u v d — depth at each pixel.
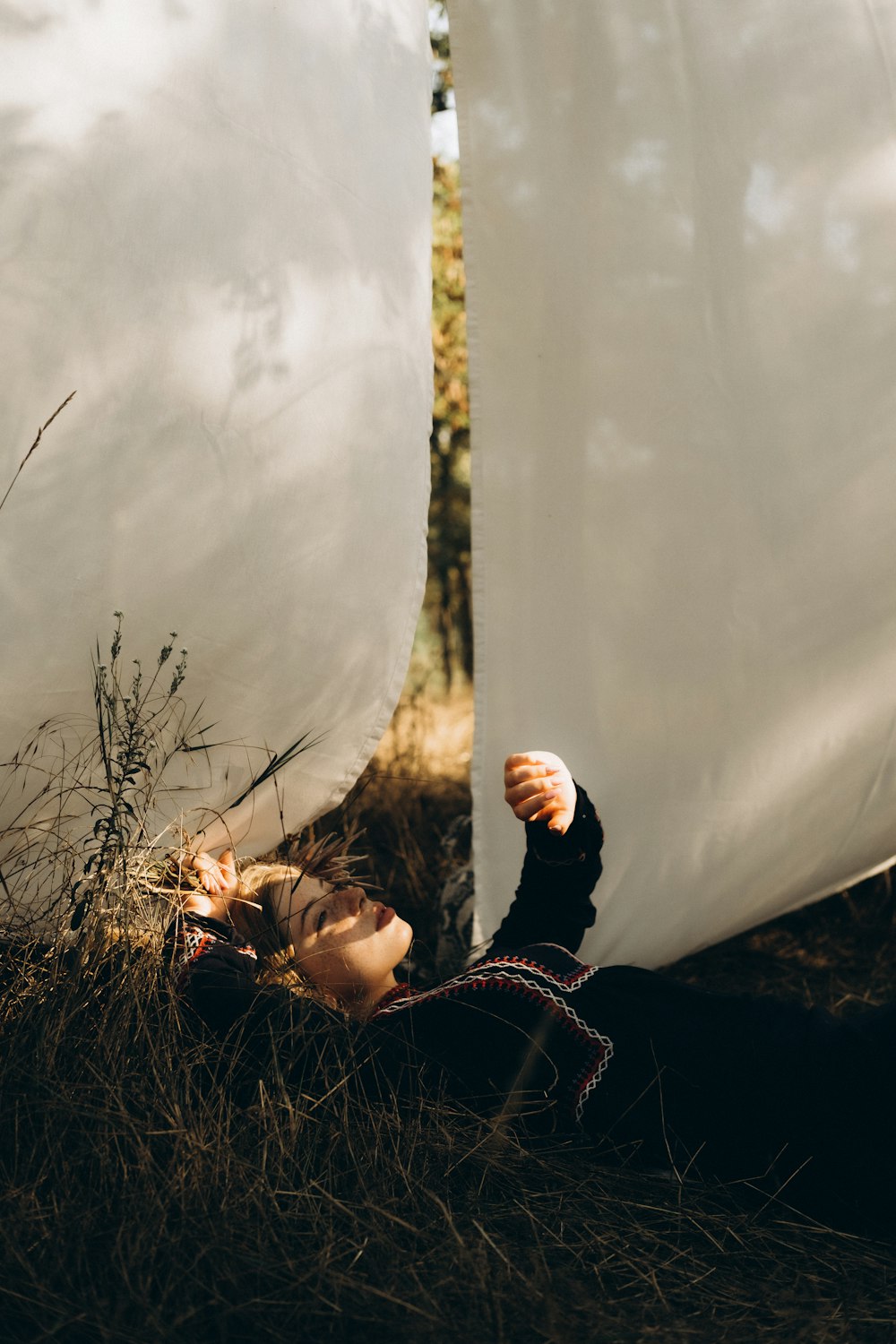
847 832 2.61
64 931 1.73
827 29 2.37
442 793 3.93
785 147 2.38
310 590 1.94
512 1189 1.56
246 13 1.81
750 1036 1.64
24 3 1.60
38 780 1.79
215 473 1.76
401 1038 1.64
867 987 2.79
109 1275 1.27
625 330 2.44
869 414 2.40
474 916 2.59
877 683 2.50
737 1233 1.54
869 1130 1.56
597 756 2.52
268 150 1.81
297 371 1.83
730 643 2.46
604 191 2.43
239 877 1.96
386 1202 1.44
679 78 2.38
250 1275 1.29
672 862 2.52
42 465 1.62
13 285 1.58
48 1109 1.42
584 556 2.50
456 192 4.61
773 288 2.39
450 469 5.00
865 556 2.44
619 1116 1.61
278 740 2.06
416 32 2.11
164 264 1.69
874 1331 1.36
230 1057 1.60
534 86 2.44
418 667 5.12
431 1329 1.23
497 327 2.51
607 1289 1.41
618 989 1.69
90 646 1.72
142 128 1.67
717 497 2.43
